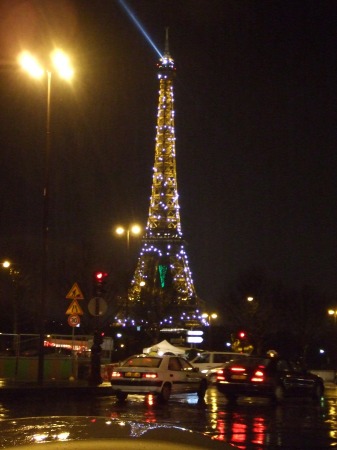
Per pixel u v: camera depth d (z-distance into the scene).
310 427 17.09
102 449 3.21
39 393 24.27
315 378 26.22
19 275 58.09
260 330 74.31
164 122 131.75
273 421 18.30
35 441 3.29
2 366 30.52
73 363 31.92
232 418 18.69
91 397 25.03
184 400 25.53
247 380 24.22
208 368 38.97
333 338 79.31
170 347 46.81
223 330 87.06
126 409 20.22
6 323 63.47
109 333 65.50
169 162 128.25
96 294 27.84
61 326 62.09
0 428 3.67
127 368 23.67
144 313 70.12
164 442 3.39
